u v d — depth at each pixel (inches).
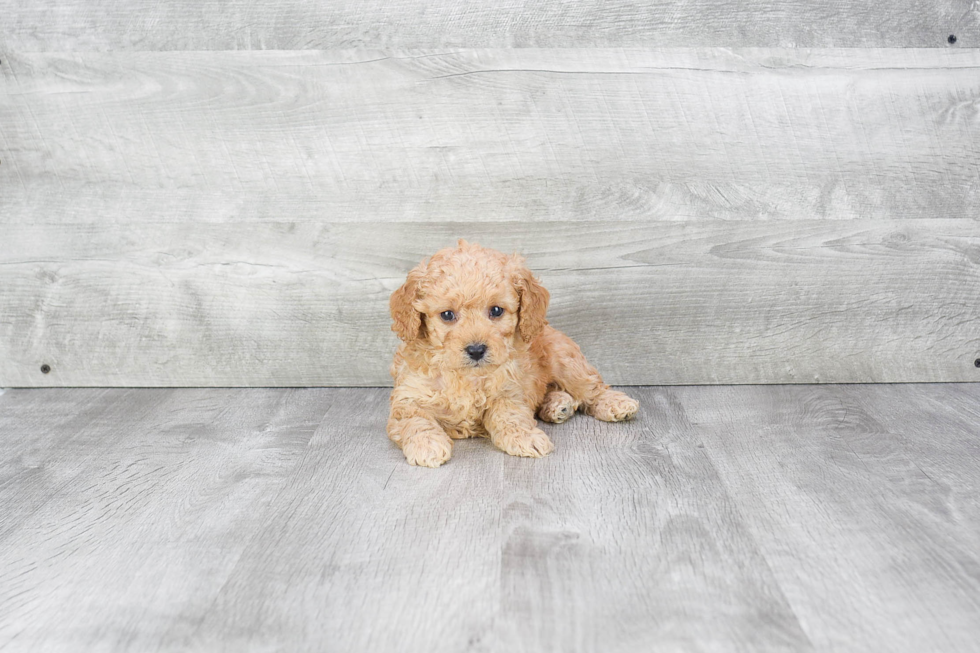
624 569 60.9
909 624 54.0
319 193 103.0
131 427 93.9
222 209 103.8
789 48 99.0
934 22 98.7
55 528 69.1
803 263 104.0
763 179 102.1
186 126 101.6
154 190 103.7
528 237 103.8
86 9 98.7
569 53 98.8
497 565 61.6
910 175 102.1
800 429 89.9
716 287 104.8
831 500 71.9
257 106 100.8
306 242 104.3
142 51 99.6
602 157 101.5
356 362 108.0
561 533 66.4
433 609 56.4
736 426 91.2
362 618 55.6
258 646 52.9
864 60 99.3
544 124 100.7
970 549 63.3
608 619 54.9
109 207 104.5
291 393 106.5
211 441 89.1
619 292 105.2
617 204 102.7
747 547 63.9
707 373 107.3
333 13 98.3
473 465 80.9
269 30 99.0
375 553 63.8
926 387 105.5
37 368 109.1
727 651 51.5
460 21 98.4
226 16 98.7
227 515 70.9
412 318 82.8
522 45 98.7
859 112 100.5
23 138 102.4
